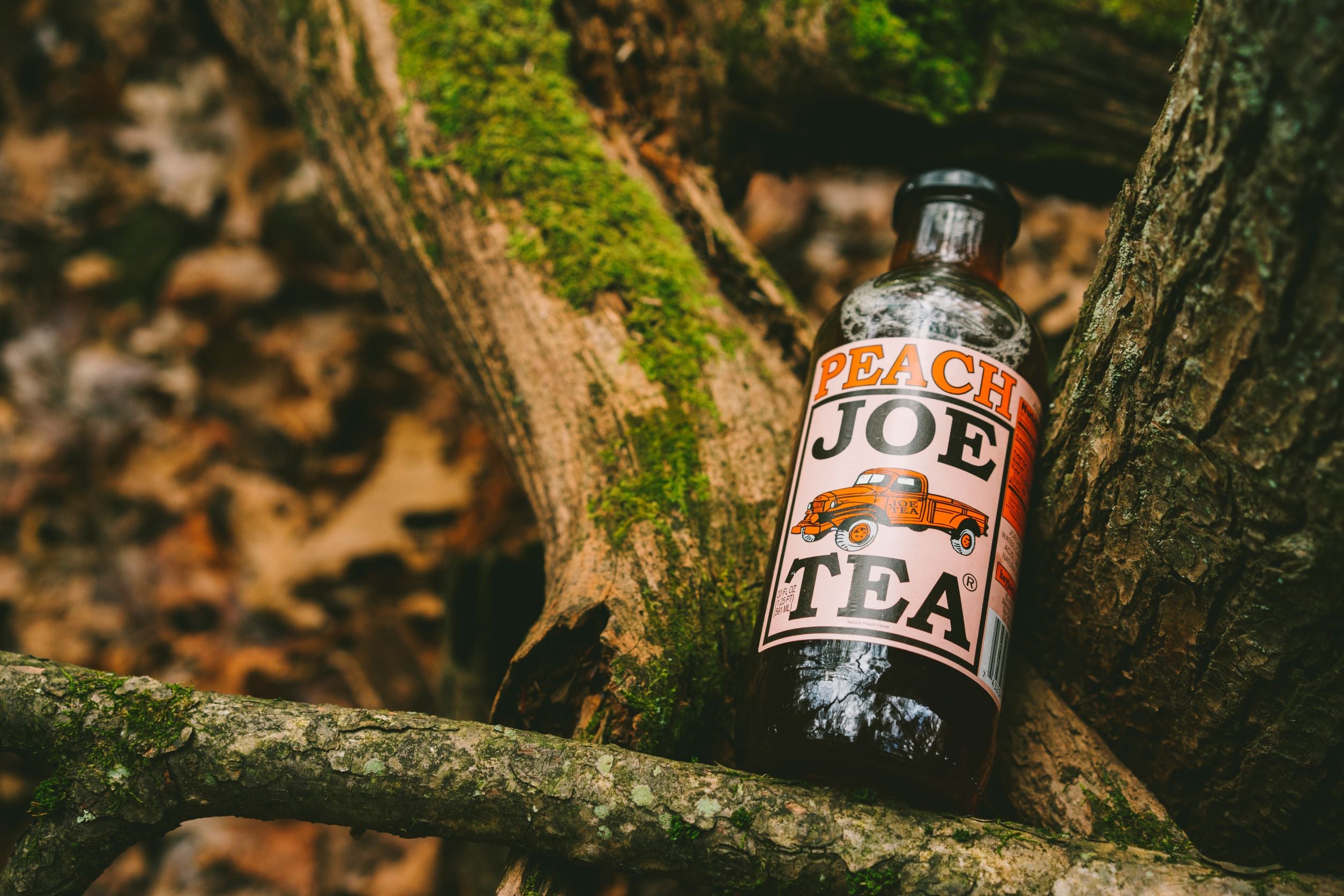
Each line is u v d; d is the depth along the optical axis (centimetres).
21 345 110
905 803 40
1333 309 34
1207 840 44
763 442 50
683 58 62
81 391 107
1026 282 92
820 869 39
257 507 98
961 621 40
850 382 43
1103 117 59
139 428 104
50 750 41
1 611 93
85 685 41
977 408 42
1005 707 45
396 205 59
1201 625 40
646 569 46
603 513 48
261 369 107
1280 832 43
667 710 43
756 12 60
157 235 119
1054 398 44
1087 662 44
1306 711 40
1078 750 44
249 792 40
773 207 105
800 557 41
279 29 68
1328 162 33
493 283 55
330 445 102
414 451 98
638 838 39
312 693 86
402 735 40
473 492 94
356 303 112
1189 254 36
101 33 134
